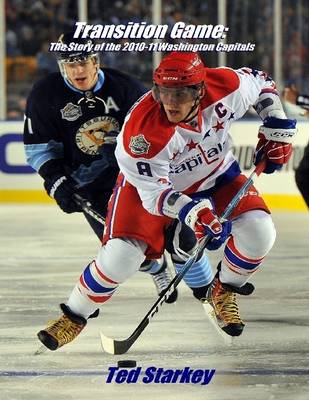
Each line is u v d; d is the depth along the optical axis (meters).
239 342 9.62
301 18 24.59
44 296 12.12
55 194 10.19
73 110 10.23
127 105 10.31
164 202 7.80
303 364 8.73
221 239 8.12
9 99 24.52
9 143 22.73
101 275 8.23
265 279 13.17
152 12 24.64
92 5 25.02
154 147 7.65
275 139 8.56
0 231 18.11
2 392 7.90
